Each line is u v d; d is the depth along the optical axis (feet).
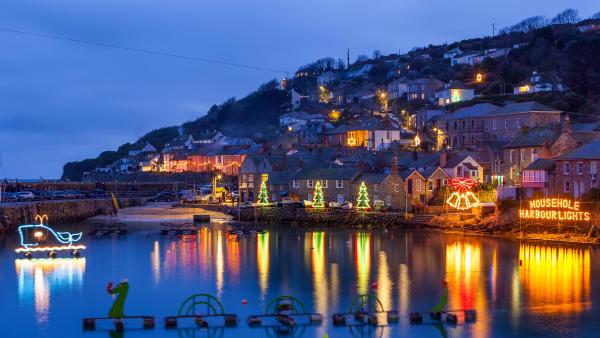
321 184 520.01
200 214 526.16
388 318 199.21
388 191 477.36
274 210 488.85
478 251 321.32
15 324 197.36
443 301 201.36
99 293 234.17
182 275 263.70
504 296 227.20
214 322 196.65
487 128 629.10
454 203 444.96
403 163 546.67
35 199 541.75
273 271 271.69
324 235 399.24
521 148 478.18
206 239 382.63
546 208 373.20
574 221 358.43
